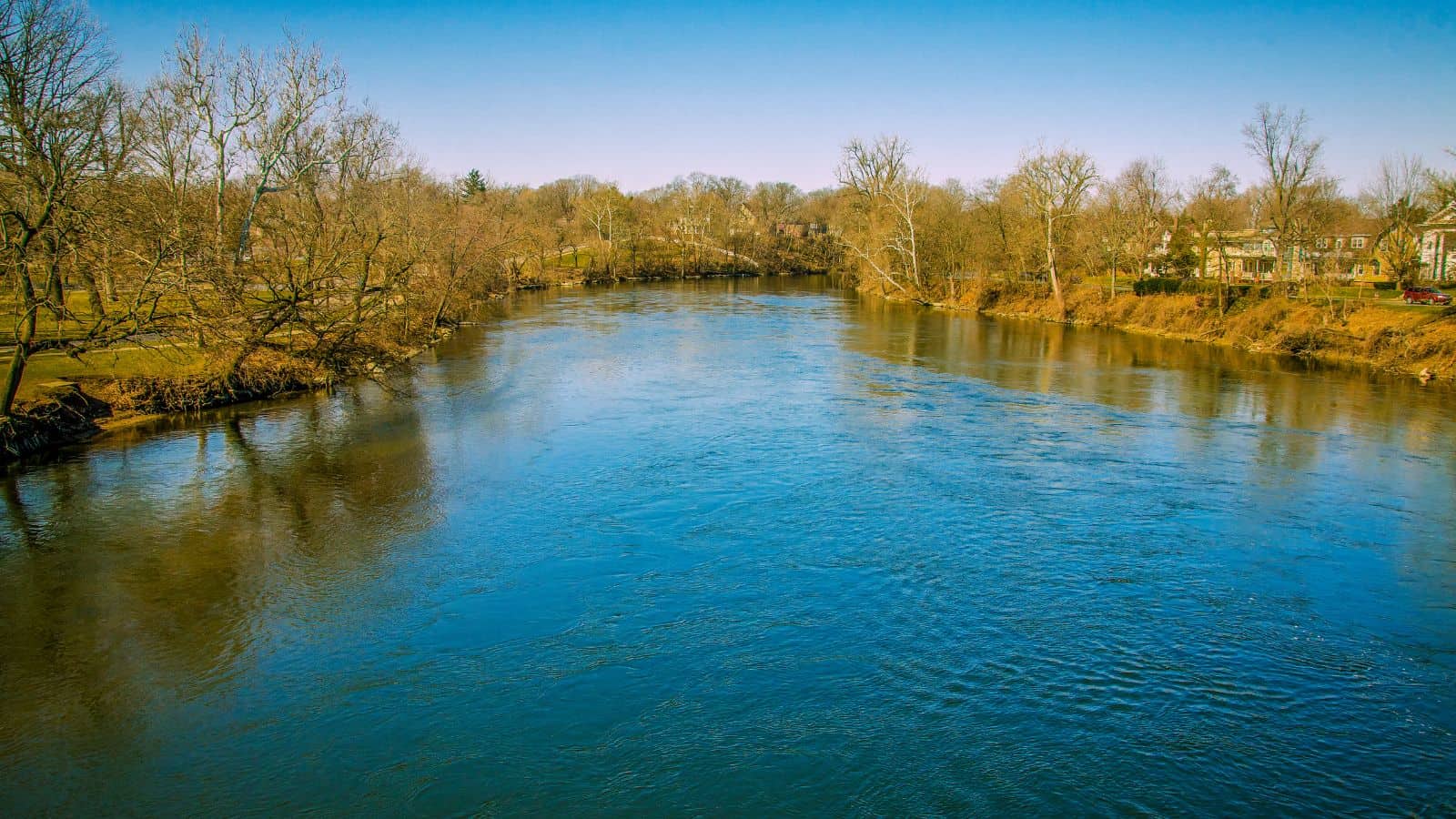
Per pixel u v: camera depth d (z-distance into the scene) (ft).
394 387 131.44
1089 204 297.94
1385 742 42.75
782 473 85.81
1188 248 292.61
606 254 433.07
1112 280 252.83
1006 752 42.04
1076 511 74.90
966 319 239.71
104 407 106.01
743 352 171.32
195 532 70.44
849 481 83.15
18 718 44.62
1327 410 116.67
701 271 456.04
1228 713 45.09
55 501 77.56
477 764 41.09
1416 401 121.49
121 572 62.59
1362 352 155.02
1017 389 132.98
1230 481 83.66
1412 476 85.51
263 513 74.90
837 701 46.24
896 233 301.84
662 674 48.88
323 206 154.51
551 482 83.20
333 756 41.70
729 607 56.90
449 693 47.03
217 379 117.29
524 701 46.34
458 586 60.44
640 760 41.45
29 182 82.94
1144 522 72.28
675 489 80.94
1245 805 38.32
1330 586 60.08
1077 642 52.29
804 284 399.24
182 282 95.25
